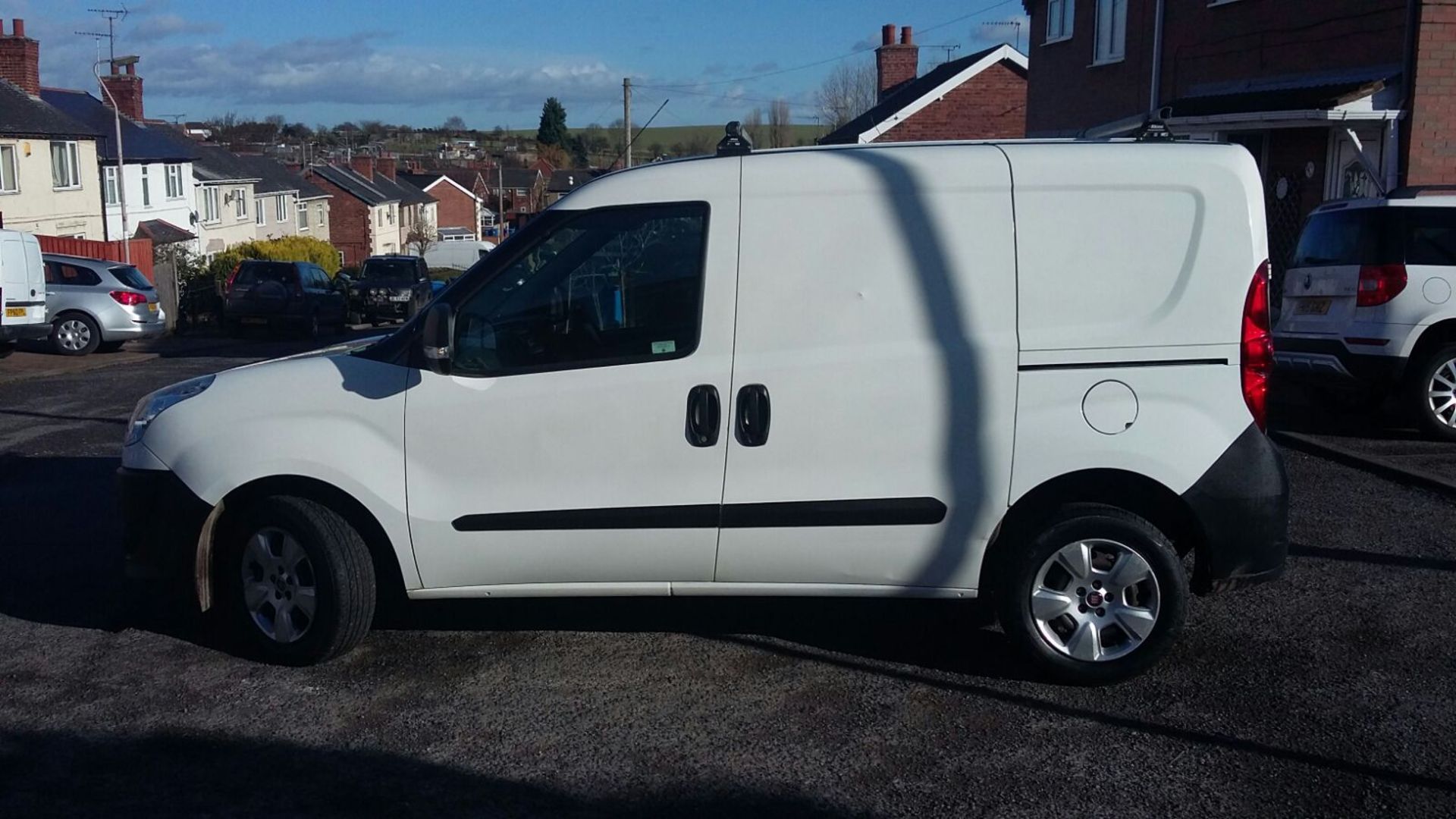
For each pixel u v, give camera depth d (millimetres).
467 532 5203
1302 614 5879
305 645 5332
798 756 4488
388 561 5480
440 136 142250
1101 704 4902
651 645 5648
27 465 10383
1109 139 5348
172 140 47250
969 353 4957
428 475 5211
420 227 76312
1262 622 5785
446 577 5281
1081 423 4949
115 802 4152
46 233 35750
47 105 37562
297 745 4609
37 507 8703
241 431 5309
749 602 6273
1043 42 23234
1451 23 12930
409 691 5129
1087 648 5020
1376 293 9766
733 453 5059
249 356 22828
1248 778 4258
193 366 19844
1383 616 5836
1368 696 4914
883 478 5031
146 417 5637
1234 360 4949
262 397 5375
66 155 36906
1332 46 14555
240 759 4496
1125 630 5008
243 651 5617
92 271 22250
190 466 5340
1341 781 4223
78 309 21828
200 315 32594
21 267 19000
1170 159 5008
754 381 5031
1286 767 4332
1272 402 12172
